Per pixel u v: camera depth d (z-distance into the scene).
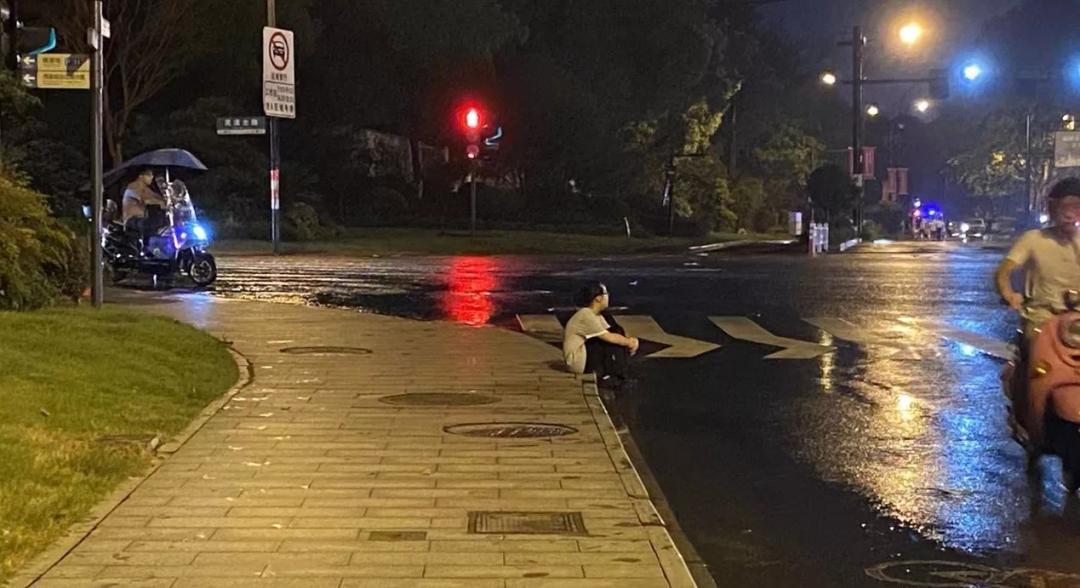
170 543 6.62
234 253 38.34
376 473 8.40
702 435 10.58
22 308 14.89
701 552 7.05
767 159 92.56
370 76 52.22
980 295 24.25
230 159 46.00
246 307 20.25
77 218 23.77
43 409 9.48
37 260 15.49
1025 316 8.45
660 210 67.62
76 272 17.19
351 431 9.94
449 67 53.09
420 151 59.78
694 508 8.09
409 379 12.81
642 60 64.44
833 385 13.30
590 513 7.37
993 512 7.94
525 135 58.72
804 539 7.32
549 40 63.25
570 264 34.84
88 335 13.23
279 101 36.84
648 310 21.22
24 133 38.62
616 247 48.72
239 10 42.84
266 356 14.48
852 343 16.91
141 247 24.27
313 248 40.97
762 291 25.09
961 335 17.80
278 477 8.23
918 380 13.62
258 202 46.44
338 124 53.75
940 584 6.41
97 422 9.43
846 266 34.47
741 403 12.18
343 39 51.31
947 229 82.69
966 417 11.34
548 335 17.61
